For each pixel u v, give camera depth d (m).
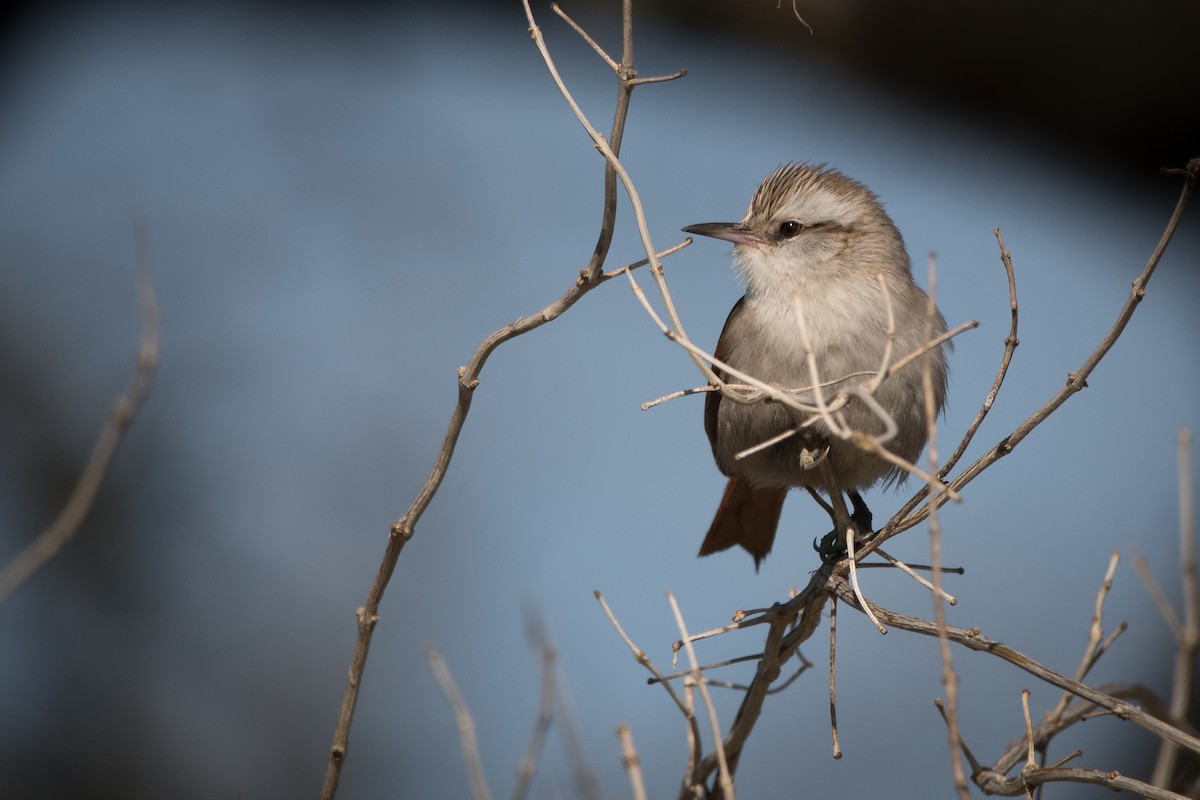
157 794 13.21
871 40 13.35
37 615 13.55
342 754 6.52
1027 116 13.59
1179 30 12.39
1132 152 13.74
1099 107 13.27
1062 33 12.70
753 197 9.60
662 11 14.05
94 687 13.38
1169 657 12.08
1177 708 7.41
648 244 6.01
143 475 14.21
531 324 6.21
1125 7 12.40
